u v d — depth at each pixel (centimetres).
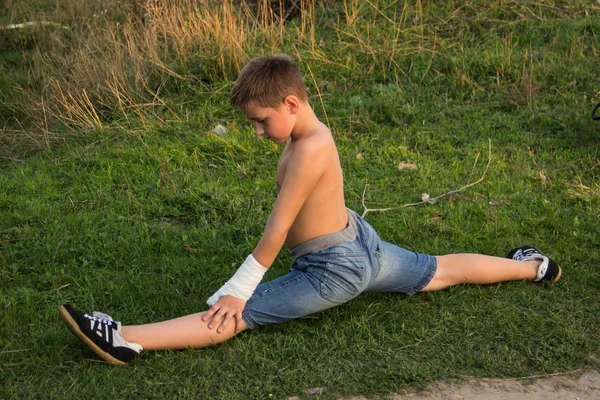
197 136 539
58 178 490
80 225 424
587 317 356
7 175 496
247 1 750
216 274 384
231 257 402
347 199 468
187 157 514
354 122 570
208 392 298
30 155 535
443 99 605
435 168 510
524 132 559
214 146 528
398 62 645
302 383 303
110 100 586
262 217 441
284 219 306
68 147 530
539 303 363
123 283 373
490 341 336
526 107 591
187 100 594
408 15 712
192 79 610
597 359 326
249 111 303
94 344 302
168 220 443
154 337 313
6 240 408
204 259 396
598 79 618
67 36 732
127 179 482
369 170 509
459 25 696
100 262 395
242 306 317
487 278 370
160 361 312
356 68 636
